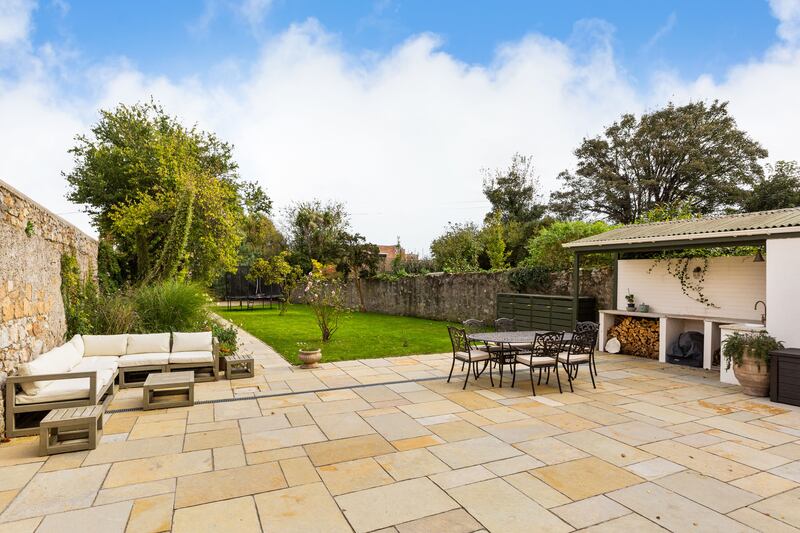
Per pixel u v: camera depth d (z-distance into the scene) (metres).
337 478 3.25
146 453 3.72
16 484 3.13
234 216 14.01
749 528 2.60
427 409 5.03
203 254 13.02
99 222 14.41
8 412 4.06
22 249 4.80
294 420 4.62
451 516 2.73
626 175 27.48
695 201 24.62
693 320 8.33
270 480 3.22
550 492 3.04
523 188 27.55
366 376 6.69
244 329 12.42
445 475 3.31
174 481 3.20
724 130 24.70
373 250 20.31
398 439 4.07
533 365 5.70
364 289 20.77
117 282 12.41
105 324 7.35
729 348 5.83
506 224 23.20
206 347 6.74
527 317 11.63
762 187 22.44
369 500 2.92
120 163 14.02
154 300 7.87
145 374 6.61
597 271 10.58
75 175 14.11
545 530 2.57
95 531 2.54
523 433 4.24
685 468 3.45
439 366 7.45
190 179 12.35
